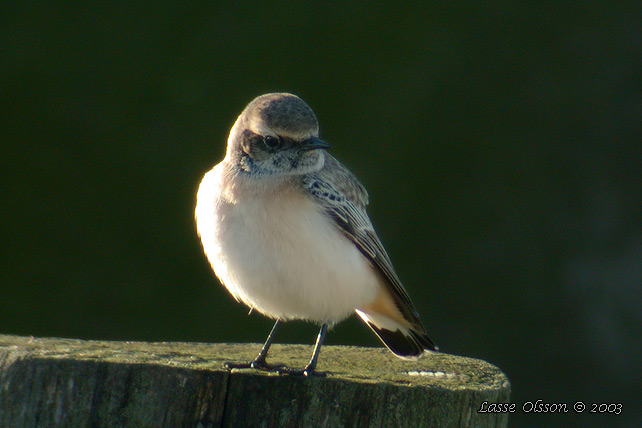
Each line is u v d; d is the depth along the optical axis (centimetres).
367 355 871
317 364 823
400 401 692
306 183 838
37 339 775
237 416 673
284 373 709
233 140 855
